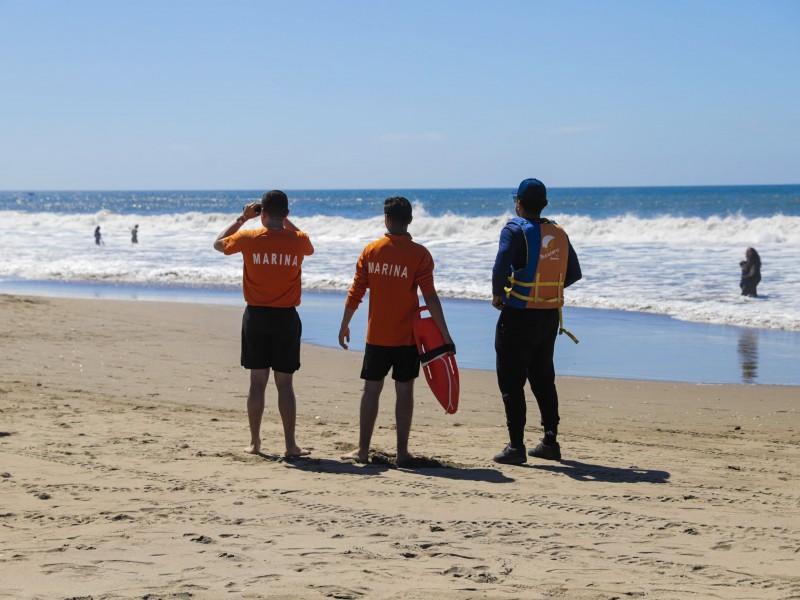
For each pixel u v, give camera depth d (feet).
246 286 20.08
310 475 18.01
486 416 27.96
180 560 12.17
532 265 19.79
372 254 19.48
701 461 20.74
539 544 13.30
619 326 52.42
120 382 31.89
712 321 54.13
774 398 31.68
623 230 120.06
